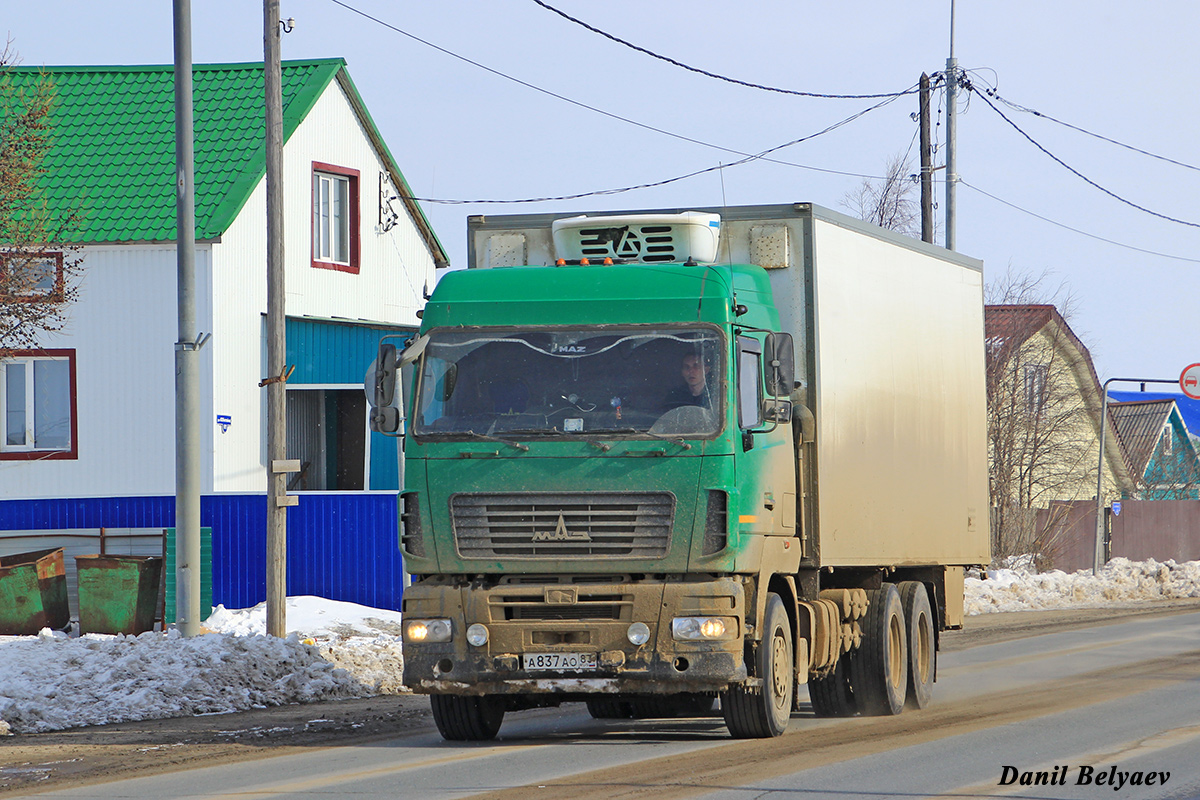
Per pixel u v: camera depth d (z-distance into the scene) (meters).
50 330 76.06
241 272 82.88
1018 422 146.38
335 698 50.88
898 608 47.09
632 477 35.44
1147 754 34.69
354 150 94.06
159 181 84.25
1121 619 88.44
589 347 36.62
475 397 36.62
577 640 35.41
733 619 35.16
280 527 58.94
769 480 37.81
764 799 28.50
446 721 38.56
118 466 81.25
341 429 91.69
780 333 36.94
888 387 46.75
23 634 67.44
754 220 41.62
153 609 68.38
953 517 53.00
